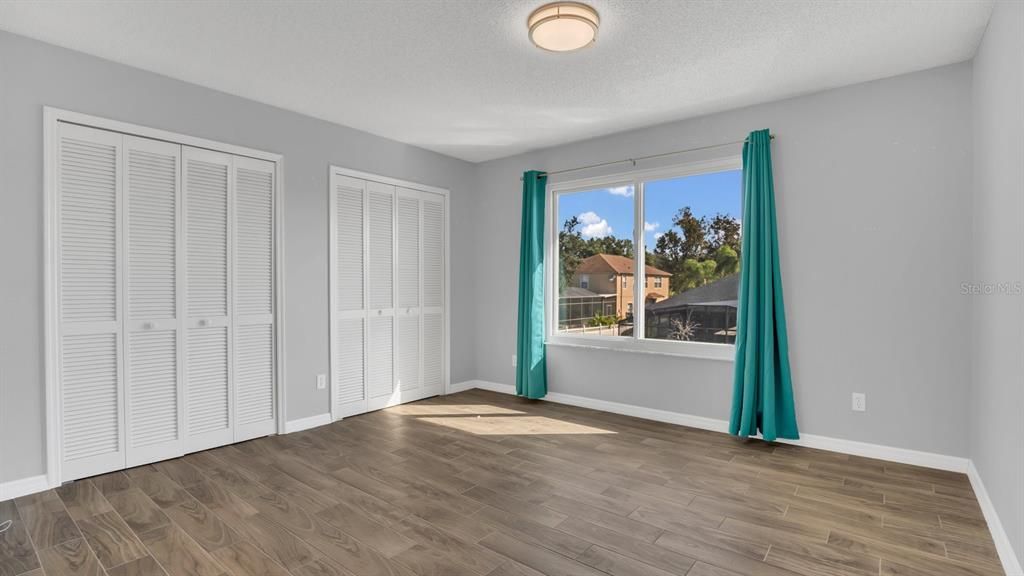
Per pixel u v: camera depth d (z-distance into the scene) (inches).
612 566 80.0
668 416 162.4
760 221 139.6
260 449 135.9
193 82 130.6
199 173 133.3
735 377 143.2
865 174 128.0
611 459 128.4
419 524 94.0
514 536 89.7
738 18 97.7
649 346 167.8
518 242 201.3
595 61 117.1
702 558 82.3
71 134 112.3
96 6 94.4
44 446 108.4
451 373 206.2
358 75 126.1
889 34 103.7
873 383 127.6
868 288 128.0
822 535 89.4
